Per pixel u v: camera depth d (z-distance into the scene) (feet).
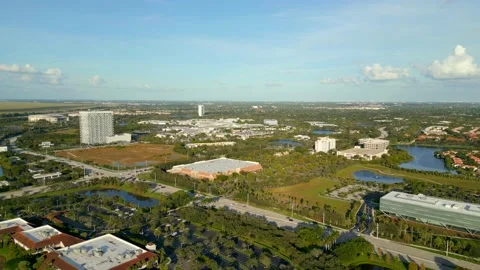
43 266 620.49
